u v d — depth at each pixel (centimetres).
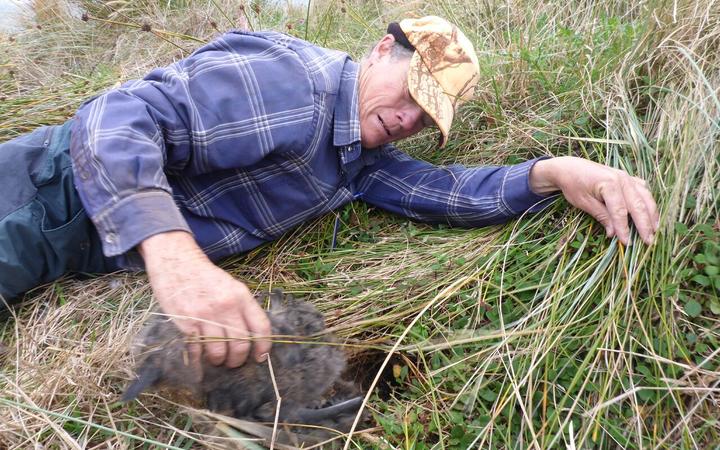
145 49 313
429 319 155
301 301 152
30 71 301
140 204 129
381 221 198
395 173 195
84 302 167
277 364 127
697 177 154
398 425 134
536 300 154
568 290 150
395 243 187
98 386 133
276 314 136
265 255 187
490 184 178
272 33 178
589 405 131
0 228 152
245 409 124
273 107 159
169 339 120
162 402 131
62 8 355
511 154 204
